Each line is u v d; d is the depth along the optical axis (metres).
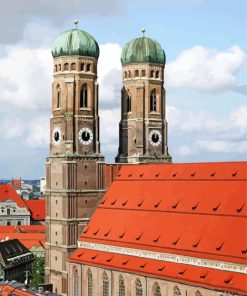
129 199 184.00
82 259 181.38
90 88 197.12
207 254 146.00
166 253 157.00
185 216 161.00
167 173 178.88
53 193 196.75
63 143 194.12
